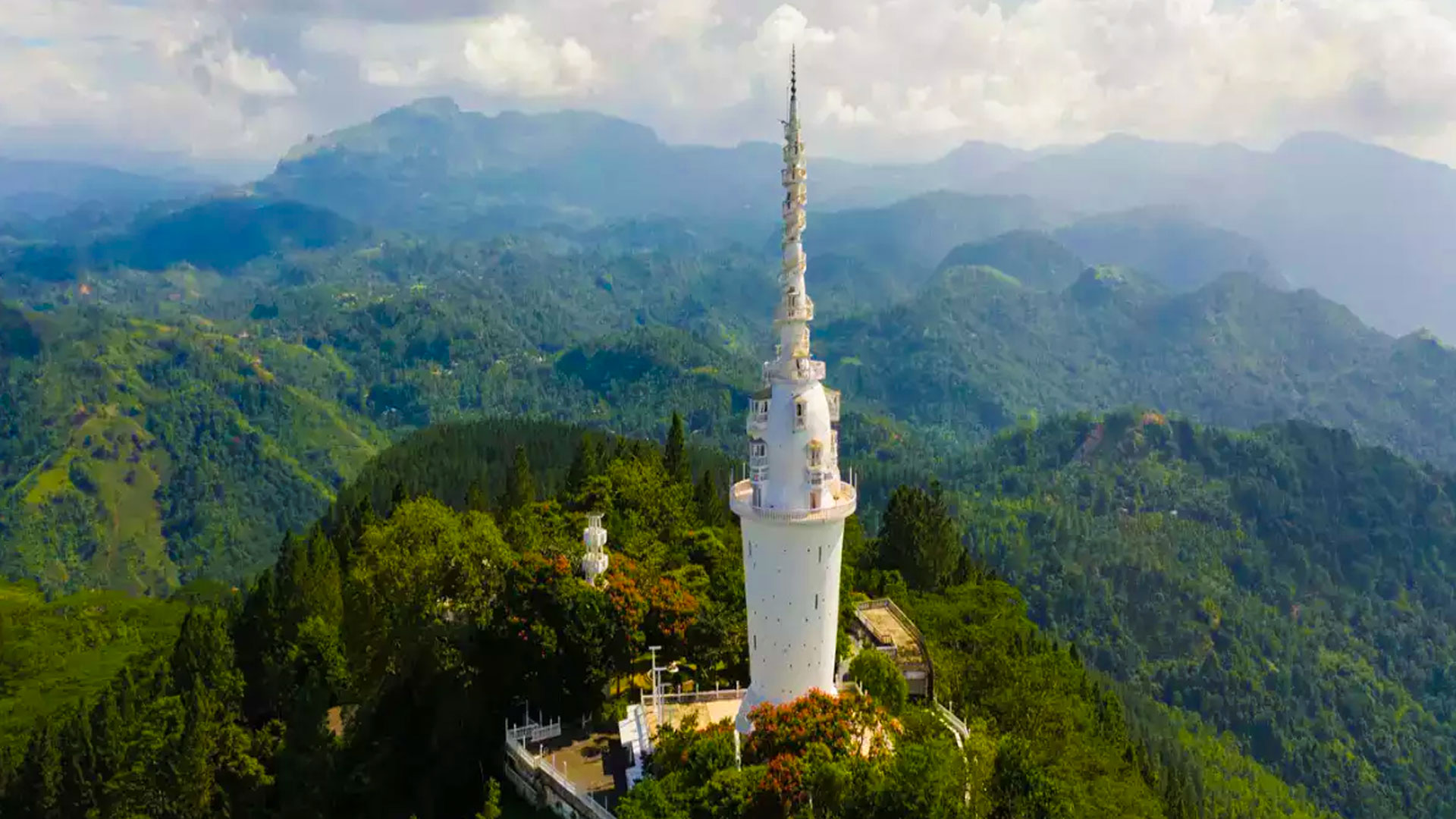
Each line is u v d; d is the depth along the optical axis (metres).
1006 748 65.06
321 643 88.25
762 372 74.75
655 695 82.38
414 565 89.00
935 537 133.00
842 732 65.00
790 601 73.25
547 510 122.75
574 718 87.75
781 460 72.19
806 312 73.00
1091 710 105.88
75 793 82.19
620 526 113.62
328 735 81.00
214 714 79.94
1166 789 110.75
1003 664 89.50
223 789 78.38
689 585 98.56
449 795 84.25
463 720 85.31
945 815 56.62
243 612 104.56
